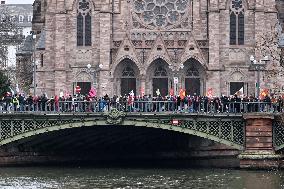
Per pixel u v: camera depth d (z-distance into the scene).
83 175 98.94
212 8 138.38
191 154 122.38
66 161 117.75
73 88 139.62
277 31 136.50
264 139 103.31
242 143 104.00
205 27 139.88
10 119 103.50
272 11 138.88
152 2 140.38
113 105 105.50
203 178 94.12
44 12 153.50
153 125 102.69
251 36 138.88
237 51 138.62
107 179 94.06
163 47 138.50
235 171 101.88
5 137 103.94
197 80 139.62
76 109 107.50
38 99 106.94
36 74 141.75
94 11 139.75
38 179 93.94
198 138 121.62
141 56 139.00
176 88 137.38
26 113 103.00
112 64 138.75
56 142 113.56
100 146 120.12
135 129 109.31
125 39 138.75
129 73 140.00
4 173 100.75
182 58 138.38
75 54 140.00
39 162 115.06
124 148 122.44
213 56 138.12
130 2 140.38
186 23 140.12
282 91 128.25
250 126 103.38
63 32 140.00
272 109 105.38
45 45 141.25
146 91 139.12
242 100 107.06
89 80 139.75
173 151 122.69
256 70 128.62
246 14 138.88
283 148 104.69
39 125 103.75
